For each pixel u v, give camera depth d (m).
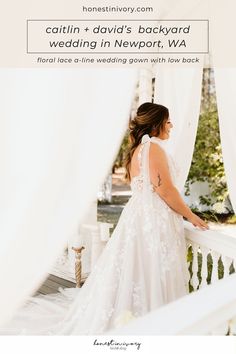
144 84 3.21
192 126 2.96
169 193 2.43
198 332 1.18
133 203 2.49
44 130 1.00
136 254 2.36
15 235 0.97
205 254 2.57
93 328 2.27
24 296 1.00
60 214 1.03
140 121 2.56
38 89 1.00
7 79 0.98
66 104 1.03
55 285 4.11
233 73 2.38
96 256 3.81
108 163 1.12
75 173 1.06
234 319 1.40
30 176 0.98
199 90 2.96
